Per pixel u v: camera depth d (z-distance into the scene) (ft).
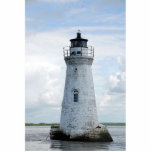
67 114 134.41
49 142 133.90
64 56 137.39
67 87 135.95
